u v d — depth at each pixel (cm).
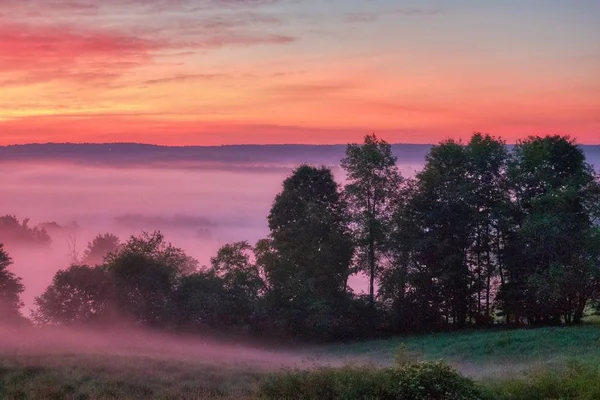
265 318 4984
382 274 5322
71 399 1755
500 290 5169
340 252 5200
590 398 1534
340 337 5209
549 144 5056
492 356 3384
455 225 5203
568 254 4484
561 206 4572
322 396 1628
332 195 5600
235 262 5269
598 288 4494
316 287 5153
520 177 5019
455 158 5300
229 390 1891
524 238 4691
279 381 1759
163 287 4953
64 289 4834
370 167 5272
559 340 3425
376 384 1622
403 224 5228
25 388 1838
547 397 1595
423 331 5212
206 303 4878
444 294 5253
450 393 1548
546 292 4359
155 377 2091
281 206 5400
